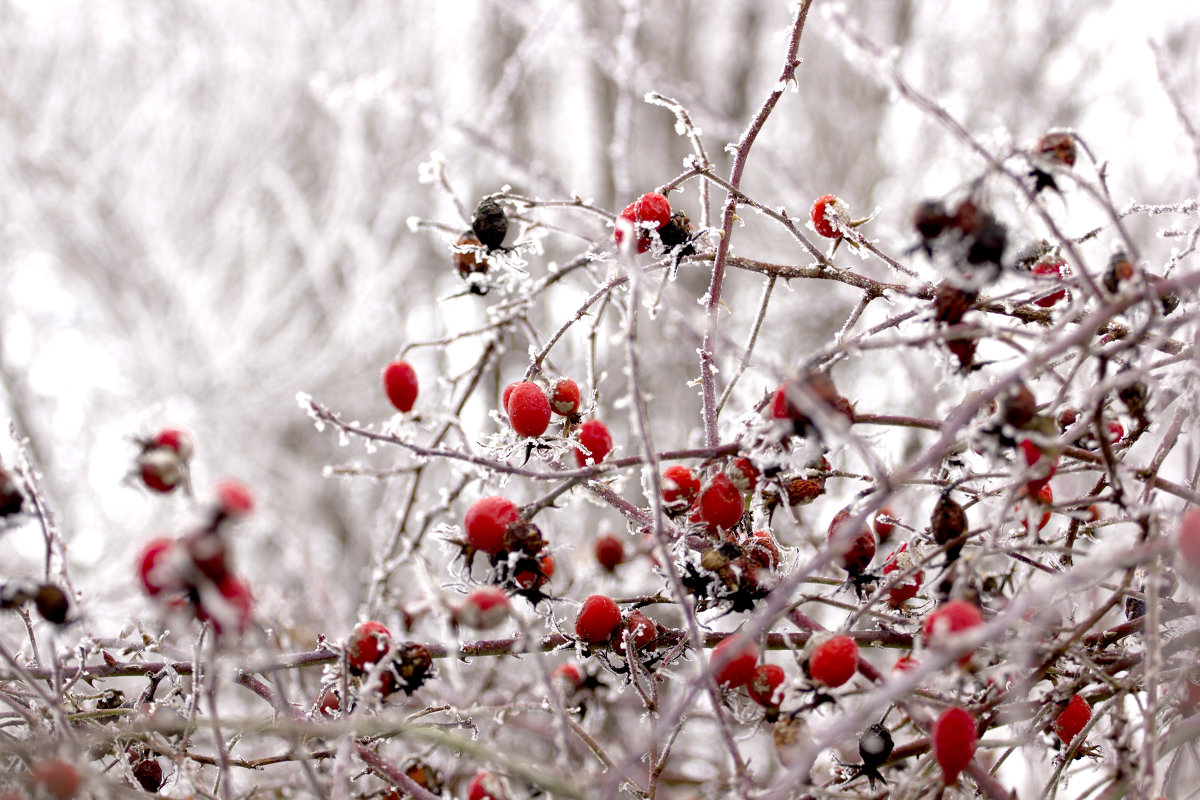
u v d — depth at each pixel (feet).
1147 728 2.37
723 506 2.50
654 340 4.26
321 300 5.45
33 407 5.18
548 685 2.42
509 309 2.82
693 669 2.68
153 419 4.94
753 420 2.52
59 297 5.54
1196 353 2.46
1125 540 2.54
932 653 2.37
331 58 5.49
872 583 2.53
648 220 2.60
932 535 2.53
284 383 5.22
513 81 3.94
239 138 5.55
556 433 2.74
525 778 2.54
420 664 2.52
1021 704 2.48
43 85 5.92
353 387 5.24
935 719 2.44
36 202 5.52
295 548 2.64
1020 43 4.90
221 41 5.74
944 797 2.52
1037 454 2.41
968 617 2.33
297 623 2.90
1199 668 2.54
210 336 5.31
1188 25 4.11
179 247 5.56
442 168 2.75
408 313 5.41
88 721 2.62
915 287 2.61
